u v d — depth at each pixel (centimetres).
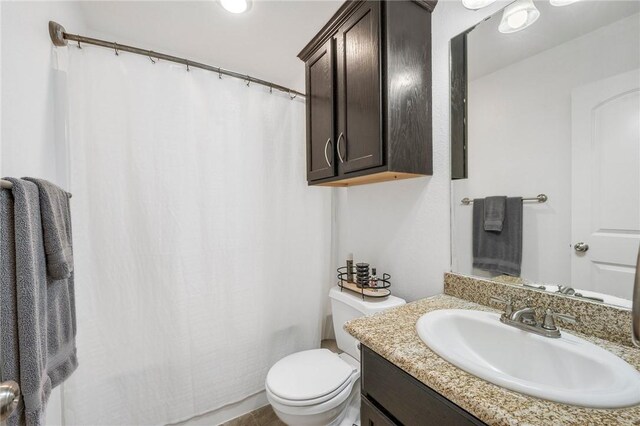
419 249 129
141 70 129
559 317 83
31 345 62
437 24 119
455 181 115
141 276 129
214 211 146
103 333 123
